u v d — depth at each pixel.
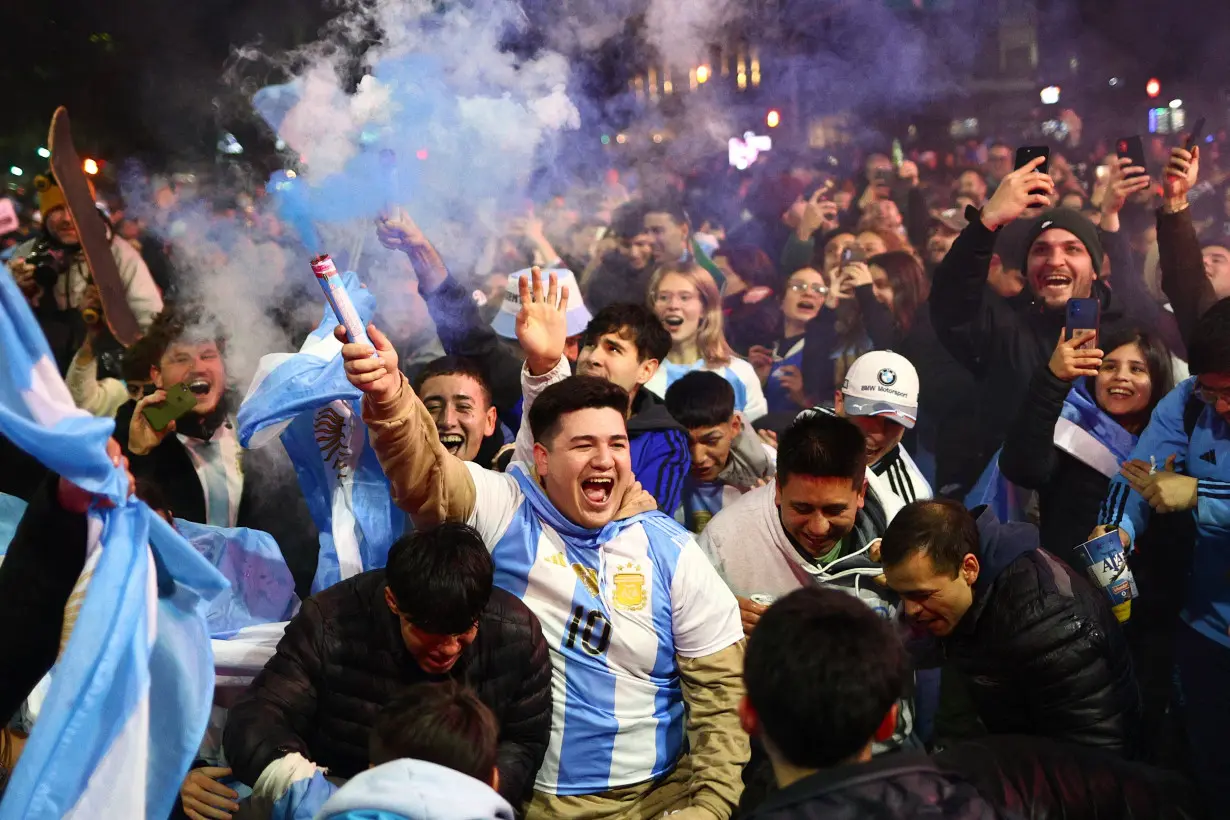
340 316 2.10
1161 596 3.47
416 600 2.02
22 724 2.22
